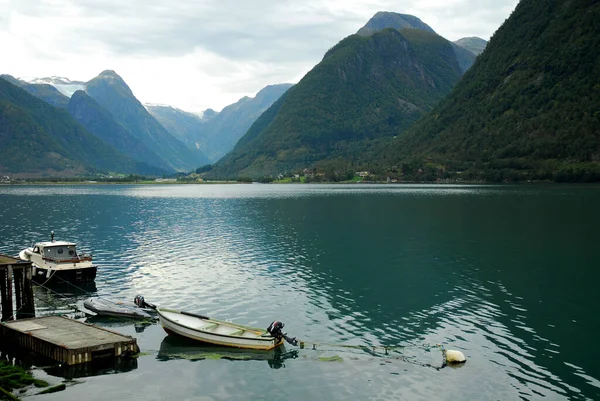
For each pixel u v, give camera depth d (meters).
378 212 133.25
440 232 94.81
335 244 82.25
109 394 30.52
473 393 30.97
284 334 38.31
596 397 30.39
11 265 44.12
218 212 138.62
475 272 61.78
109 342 35.03
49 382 31.73
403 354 36.66
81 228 101.62
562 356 36.25
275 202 176.75
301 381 32.59
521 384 32.06
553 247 78.19
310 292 52.62
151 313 45.22
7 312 44.22
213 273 61.09
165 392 30.92
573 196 176.12
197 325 40.03
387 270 62.94
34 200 191.00
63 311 46.75
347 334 40.66
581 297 50.75
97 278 58.59
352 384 32.22
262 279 58.16
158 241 85.44
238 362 35.50
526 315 45.19
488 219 113.81
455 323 43.19
